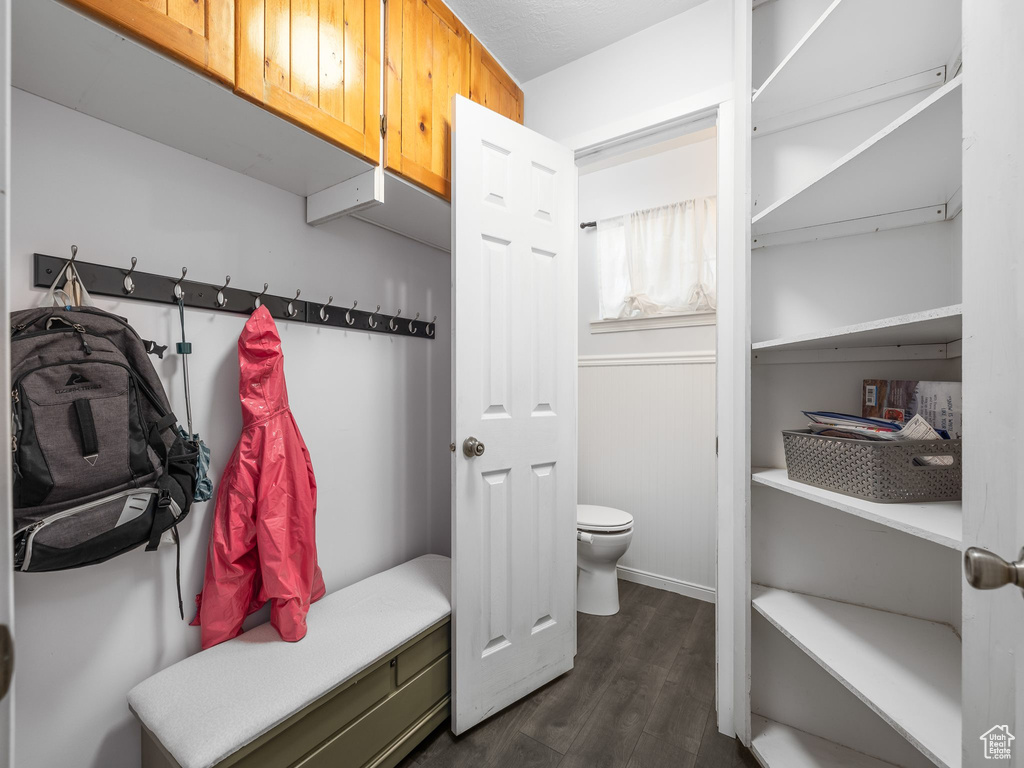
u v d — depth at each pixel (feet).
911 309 3.98
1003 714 1.69
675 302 8.01
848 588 4.26
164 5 2.66
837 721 4.24
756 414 4.73
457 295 4.57
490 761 4.24
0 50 1.26
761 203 4.64
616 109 5.63
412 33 4.48
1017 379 1.64
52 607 3.13
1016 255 1.64
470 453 4.58
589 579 7.20
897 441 3.13
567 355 5.65
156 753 3.21
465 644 4.55
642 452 8.39
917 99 3.88
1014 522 1.64
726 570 4.79
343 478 5.16
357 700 3.70
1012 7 1.66
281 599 3.87
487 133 4.83
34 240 3.06
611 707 5.00
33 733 3.04
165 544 3.71
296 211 4.72
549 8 5.11
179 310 3.81
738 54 4.50
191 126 3.45
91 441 2.97
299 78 3.41
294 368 4.69
